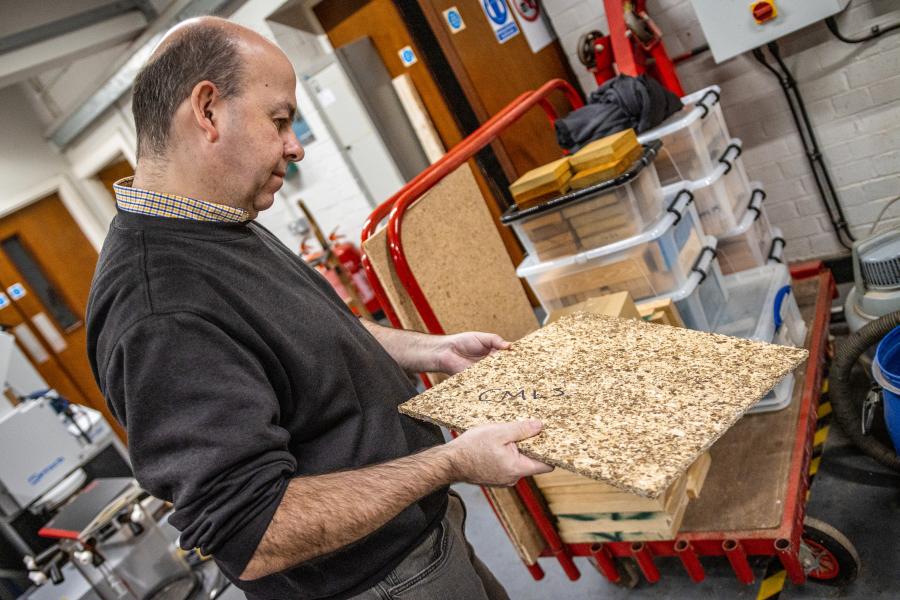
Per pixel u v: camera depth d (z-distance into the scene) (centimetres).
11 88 588
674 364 106
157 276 89
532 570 195
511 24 321
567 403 104
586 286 210
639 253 194
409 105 360
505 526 186
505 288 208
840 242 297
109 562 277
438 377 172
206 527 81
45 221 609
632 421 93
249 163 98
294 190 462
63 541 274
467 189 200
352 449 105
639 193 193
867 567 168
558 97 340
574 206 195
